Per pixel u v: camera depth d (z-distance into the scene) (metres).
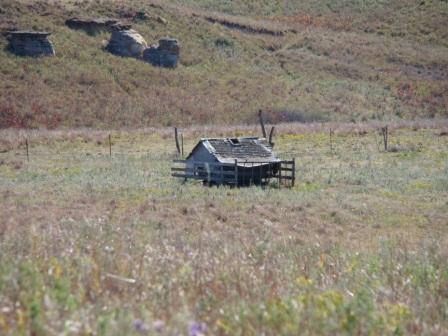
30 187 97.19
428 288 30.70
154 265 30.77
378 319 23.27
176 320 21.41
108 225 47.88
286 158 142.25
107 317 20.97
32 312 21.30
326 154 148.75
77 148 162.88
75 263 30.16
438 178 108.00
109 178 108.19
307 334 21.75
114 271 29.69
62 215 70.12
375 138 175.12
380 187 100.94
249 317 22.97
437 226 75.94
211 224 70.06
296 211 81.50
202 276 29.09
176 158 141.88
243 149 109.81
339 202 87.81
